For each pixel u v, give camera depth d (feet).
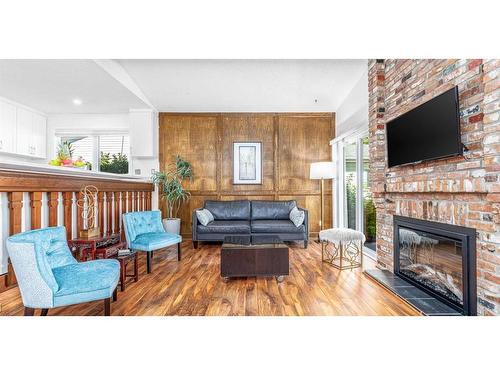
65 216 9.74
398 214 9.69
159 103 17.17
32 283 5.81
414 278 8.74
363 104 14.02
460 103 6.73
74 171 10.09
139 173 18.12
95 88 13.70
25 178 7.98
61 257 6.95
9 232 7.92
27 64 10.92
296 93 16.33
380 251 10.96
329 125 18.43
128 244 10.95
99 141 18.28
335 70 14.03
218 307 7.41
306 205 18.44
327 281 9.46
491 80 5.69
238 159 18.39
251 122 18.39
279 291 8.54
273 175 18.48
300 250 14.29
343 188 17.26
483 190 5.90
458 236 6.84
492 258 5.90
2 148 14.80
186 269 10.94
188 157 18.31
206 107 17.83
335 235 11.11
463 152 6.57
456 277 7.13
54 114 17.93
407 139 8.66
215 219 16.40
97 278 6.43
